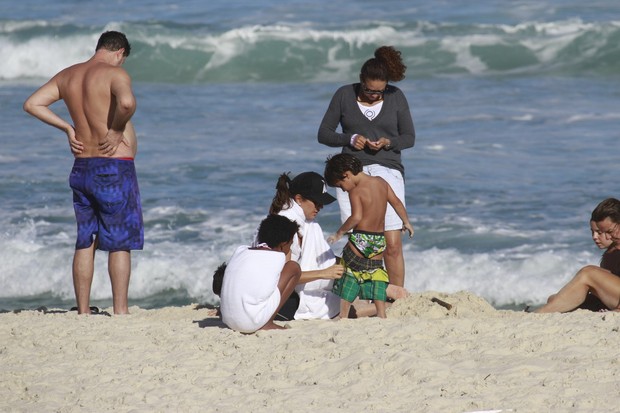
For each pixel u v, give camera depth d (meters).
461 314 28.08
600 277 27.69
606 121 74.06
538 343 22.12
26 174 60.50
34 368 22.27
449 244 47.94
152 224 51.47
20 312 29.27
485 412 18.33
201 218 52.38
